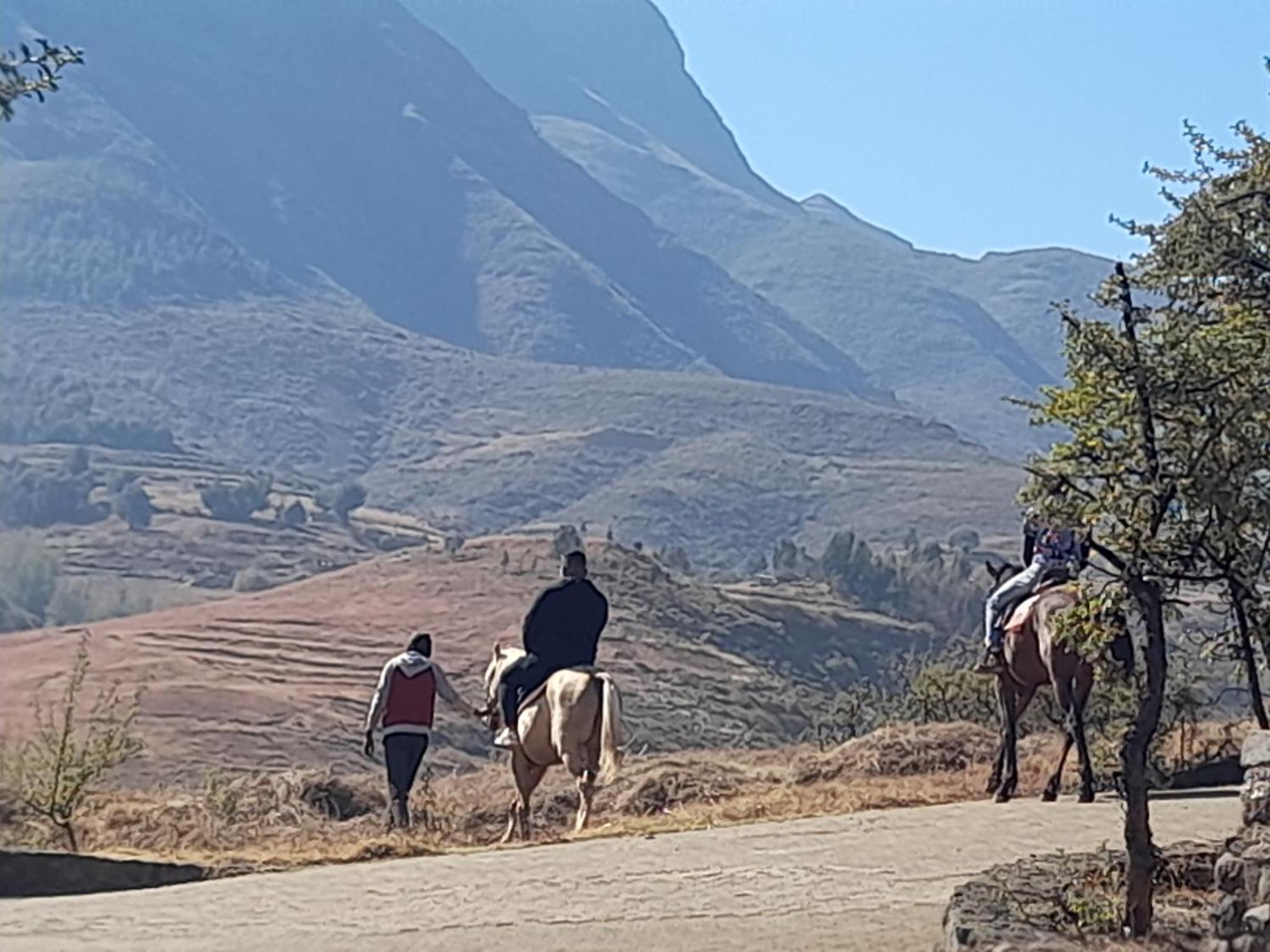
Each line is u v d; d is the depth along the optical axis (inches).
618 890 545.6
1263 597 506.3
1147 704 408.5
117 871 661.9
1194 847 494.6
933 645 2923.2
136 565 3900.1
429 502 6471.5
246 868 669.9
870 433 7406.5
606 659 2294.5
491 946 467.5
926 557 3624.5
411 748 764.6
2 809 762.2
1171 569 414.3
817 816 714.8
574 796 880.3
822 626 2847.0
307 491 5374.0
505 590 2947.8
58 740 788.6
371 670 2534.5
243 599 2989.7
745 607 2839.6
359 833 762.8
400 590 2952.8
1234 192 547.8
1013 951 386.6
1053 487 407.8
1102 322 417.7
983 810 686.5
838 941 452.1
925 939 449.7
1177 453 401.4
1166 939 407.8
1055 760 860.0
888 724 1104.8
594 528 6072.8
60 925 523.5
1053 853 536.1
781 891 531.2
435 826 803.4
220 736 2070.6
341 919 518.0
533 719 734.5
